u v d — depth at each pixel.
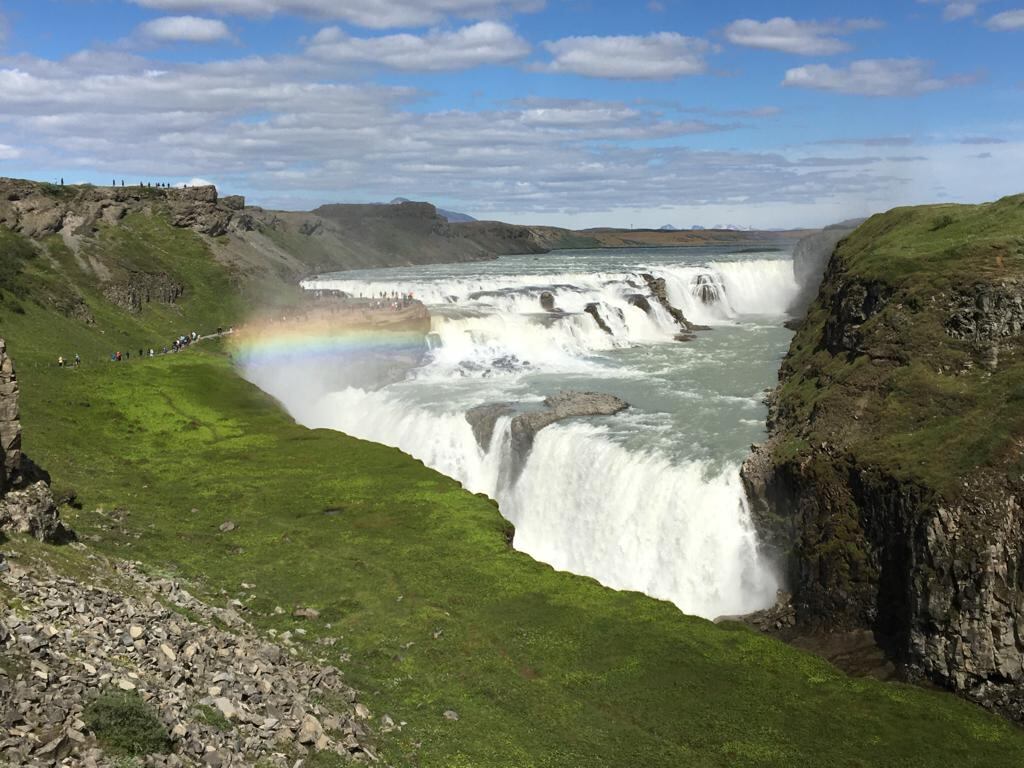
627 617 49.44
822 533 60.56
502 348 117.81
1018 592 50.31
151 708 27.31
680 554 67.62
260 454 76.50
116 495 64.06
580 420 83.19
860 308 79.00
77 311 117.06
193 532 59.31
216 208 171.50
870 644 55.66
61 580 36.75
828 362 79.06
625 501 71.44
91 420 81.25
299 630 45.81
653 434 78.12
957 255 75.19
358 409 95.69
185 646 34.22
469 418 86.44
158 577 47.06
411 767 32.59
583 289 141.62
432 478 70.75
